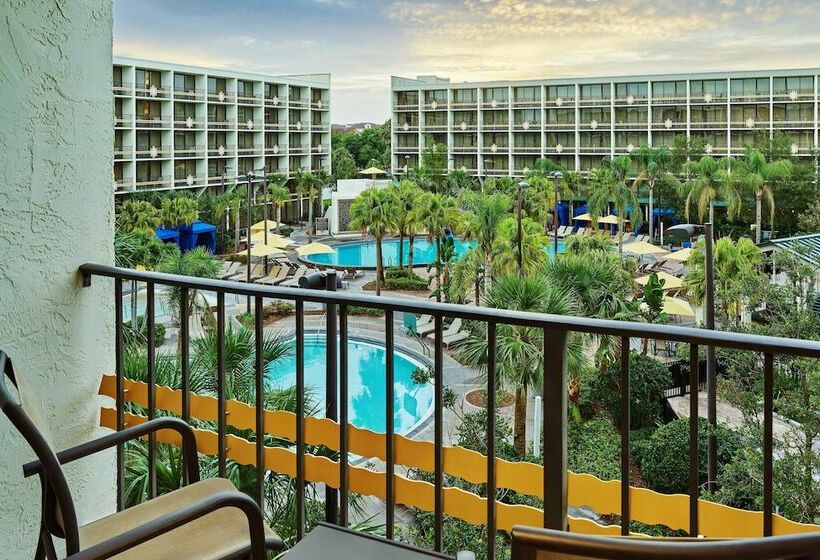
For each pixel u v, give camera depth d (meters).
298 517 1.96
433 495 1.74
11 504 2.02
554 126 46.38
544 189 40.78
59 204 2.11
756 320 9.65
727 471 7.55
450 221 25.58
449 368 12.04
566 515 1.53
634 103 42.97
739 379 7.74
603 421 9.27
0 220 1.94
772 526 1.38
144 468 3.45
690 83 40.50
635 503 1.56
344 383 1.82
